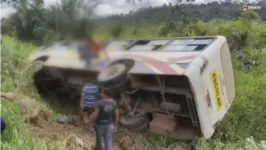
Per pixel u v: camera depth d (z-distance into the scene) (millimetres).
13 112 5145
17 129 4863
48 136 5434
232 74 7613
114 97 6898
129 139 6527
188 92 6246
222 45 7066
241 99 8828
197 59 6285
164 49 7121
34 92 7922
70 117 7309
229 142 6898
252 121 7770
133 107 6965
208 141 6676
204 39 7195
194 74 6031
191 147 6465
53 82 8594
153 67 6422
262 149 5562
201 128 6285
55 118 7109
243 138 7180
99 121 5312
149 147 6469
